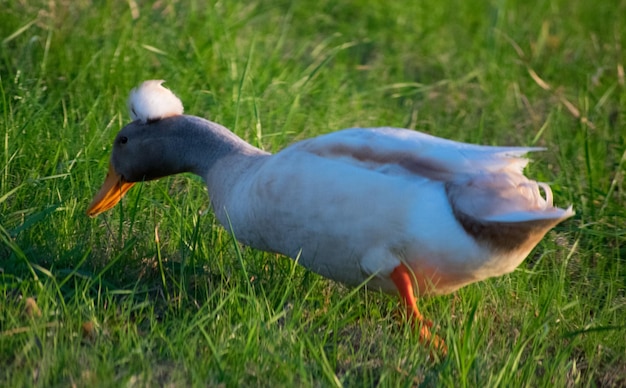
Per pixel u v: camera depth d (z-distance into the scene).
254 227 8.74
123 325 8.20
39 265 8.98
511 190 7.86
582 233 11.05
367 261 8.24
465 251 7.93
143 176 9.77
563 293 9.73
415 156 8.04
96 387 7.15
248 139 12.23
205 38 14.57
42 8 14.08
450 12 18.33
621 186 12.12
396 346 8.47
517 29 17.59
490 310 9.45
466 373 7.88
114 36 13.88
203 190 11.09
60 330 7.87
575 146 13.27
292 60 15.30
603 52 17.19
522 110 14.92
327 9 17.83
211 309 8.77
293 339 8.08
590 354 8.95
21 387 7.15
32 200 10.19
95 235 9.76
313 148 8.37
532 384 8.30
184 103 12.83
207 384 7.49
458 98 15.22
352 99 14.42
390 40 17.36
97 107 12.46
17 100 12.20
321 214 8.21
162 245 9.92
